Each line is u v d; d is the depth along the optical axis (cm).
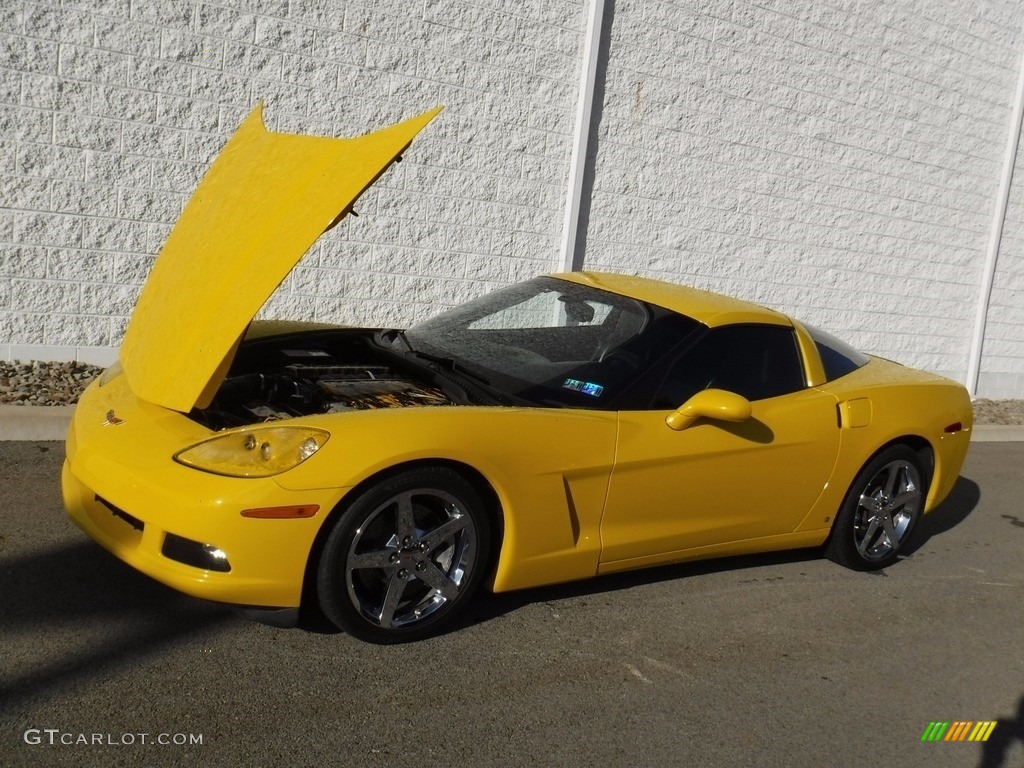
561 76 809
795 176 991
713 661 388
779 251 1000
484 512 360
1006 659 431
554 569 385
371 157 365
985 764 344
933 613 471
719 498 428
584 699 344
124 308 666
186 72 656
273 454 321
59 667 318
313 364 455
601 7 807
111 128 639
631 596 438
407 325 774
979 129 1155
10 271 627
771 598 460
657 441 400
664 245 909
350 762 288
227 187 427
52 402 580
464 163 775
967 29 1106
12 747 274
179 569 320
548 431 372
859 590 487
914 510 520
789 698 369
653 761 313
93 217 645
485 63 770
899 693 386
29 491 466
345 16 704
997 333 1253
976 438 952
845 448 467
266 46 679
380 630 349
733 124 930
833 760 331
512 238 812
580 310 461
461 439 346
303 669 335
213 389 354
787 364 467
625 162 864
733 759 322
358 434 329
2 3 595
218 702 310
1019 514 680
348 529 329
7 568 383
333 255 730
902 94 1061
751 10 918
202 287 384
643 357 422
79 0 616
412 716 317
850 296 1080
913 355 1165
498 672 353
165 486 321
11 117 609
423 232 766
